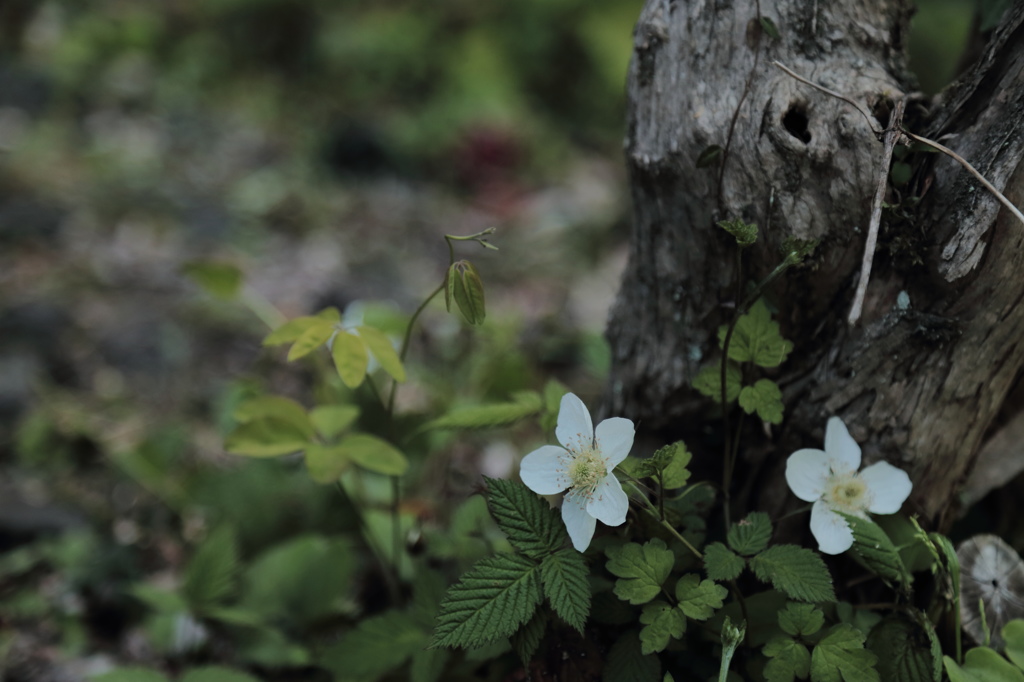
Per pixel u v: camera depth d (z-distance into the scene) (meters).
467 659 0.52
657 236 0.52
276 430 0.55
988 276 0.47
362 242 1.31
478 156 1.60
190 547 0.68
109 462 0.76
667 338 0.53
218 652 0.61
